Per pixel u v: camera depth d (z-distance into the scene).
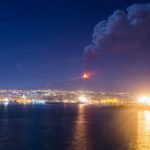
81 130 116.19
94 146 82.38
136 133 106.69
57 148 80.69
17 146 83.56
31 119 168.38
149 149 78.12
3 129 119.94
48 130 116.50
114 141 89.69
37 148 81.12
